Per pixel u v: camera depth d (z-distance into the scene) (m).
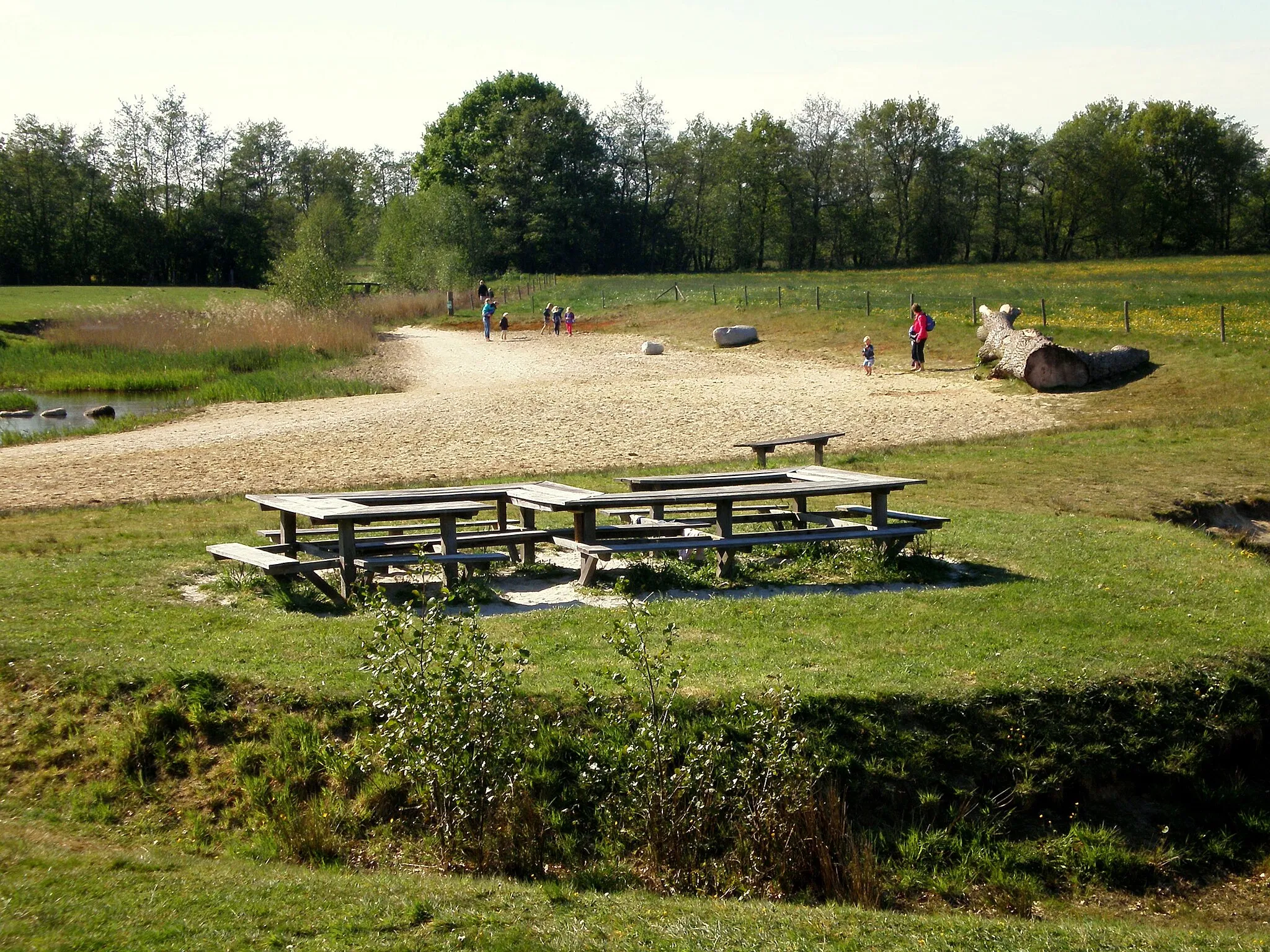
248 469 18.88
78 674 8.01
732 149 106.31
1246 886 6.95
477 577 10.81
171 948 5.00
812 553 11.66
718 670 8.07
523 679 7.81
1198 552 11.95
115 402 31.59
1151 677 8.13
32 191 97.56
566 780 6.98
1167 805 7.48
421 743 6.67
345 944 5.14
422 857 6.54
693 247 114.19
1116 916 6.54
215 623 9.24
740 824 6.58
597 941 5.30
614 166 110.62
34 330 48.81
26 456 21.41
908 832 6.94
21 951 4.88
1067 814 7.29
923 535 12.21
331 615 9.70
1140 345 29.48
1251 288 47.75
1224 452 18.52
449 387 31.84
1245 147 104.44
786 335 40.03
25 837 6.55
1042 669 8.12
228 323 43.59
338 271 54.50
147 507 15.32
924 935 5.64
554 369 35.59
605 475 17.17
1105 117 109.69
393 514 10.15
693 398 27.55
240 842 6.64
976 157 106.12
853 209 107.38
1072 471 17.09
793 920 5.73
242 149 117.06
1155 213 104.62
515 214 98.62
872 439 21.11
